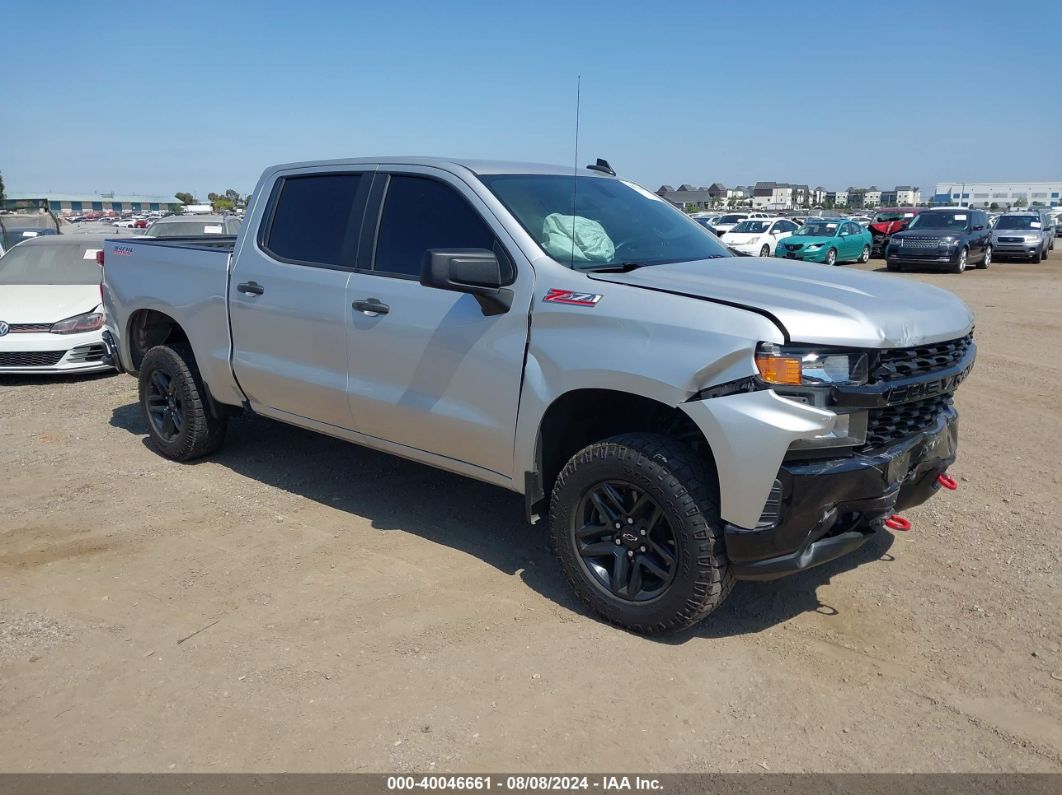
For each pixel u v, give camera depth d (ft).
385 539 15.14
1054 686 10.78
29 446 20.74
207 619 12.32
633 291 11.49
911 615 12.54
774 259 14.58
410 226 14.21
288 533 15.39
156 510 16.46
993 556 14.46
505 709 10.24
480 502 16.97
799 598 13.06
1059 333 37.55
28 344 27.48
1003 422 22.70
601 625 12.19
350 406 14.93
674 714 10.19
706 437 10.63
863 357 10.54
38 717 10.07
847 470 10.59
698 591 11.10
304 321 15.40
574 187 14.73
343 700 10.39
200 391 18.48
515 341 12.44
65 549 14.66
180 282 18.12
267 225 16.58
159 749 9.52
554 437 12.69
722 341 10.51
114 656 11.35
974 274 73.87
